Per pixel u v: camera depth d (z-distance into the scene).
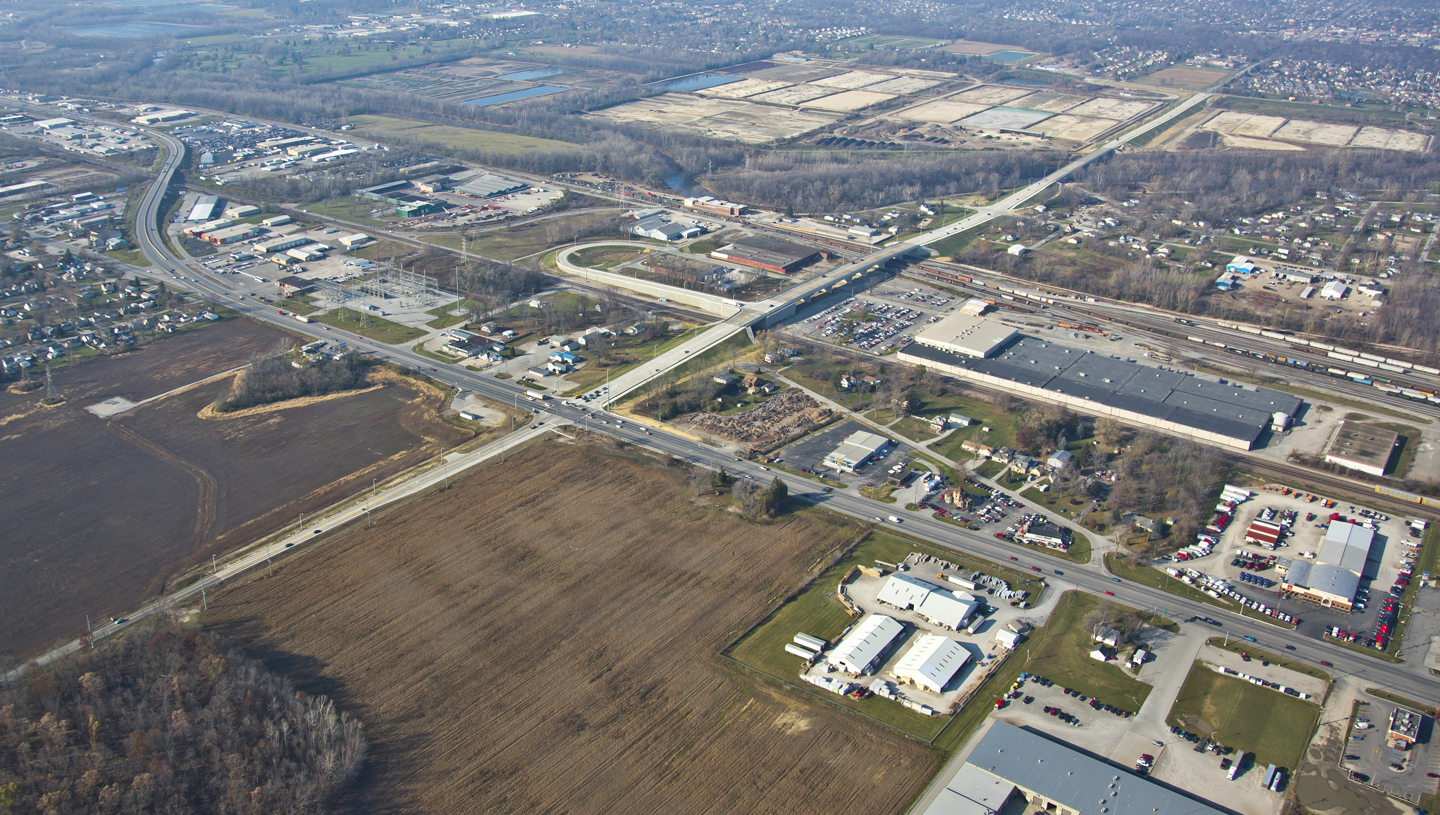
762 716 148.88
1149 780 137.25
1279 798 134.88
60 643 162.38
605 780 136.50
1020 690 154.88
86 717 142.62
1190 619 171.38
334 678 154.12
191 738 139.62
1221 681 156.75
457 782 135.75
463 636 164.50
